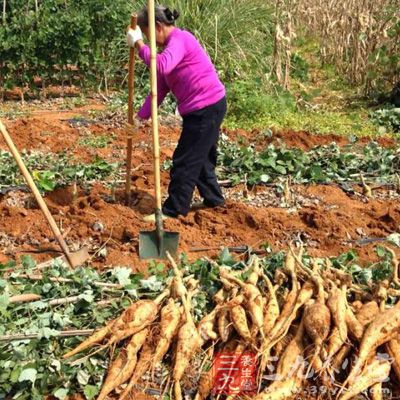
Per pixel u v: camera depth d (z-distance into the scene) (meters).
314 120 7.69
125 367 3.03
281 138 6.72
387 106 8.24
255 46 9.05
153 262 3.80
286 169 5.62
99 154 6.14
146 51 4.05
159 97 4.45
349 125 7.56
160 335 3.12
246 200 5.17
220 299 3.34
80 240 4.35
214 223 4.59
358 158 6.00
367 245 4.43
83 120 7.27
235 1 9.14
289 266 3.48
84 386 3.04
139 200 4.97
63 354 3.13
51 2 8.76
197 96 4.32
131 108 4.39
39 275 3.70
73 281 3.56
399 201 5.24
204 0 9.02
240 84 7.87
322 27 10.74
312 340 3.06
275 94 8.33
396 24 8.78
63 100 8.45
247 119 7.64
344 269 3.64
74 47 8.42
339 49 10.02
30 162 5.66
